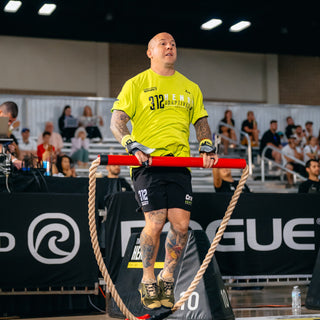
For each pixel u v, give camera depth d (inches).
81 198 240.8
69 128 573.3
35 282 233.1
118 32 615.2
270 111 655.8
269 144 641.0
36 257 233.9
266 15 617.3
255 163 644.1
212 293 205.8
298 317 220.8
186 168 156.1
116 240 242.4
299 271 261.3
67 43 733.9
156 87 158.9
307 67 835.4
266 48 681.6
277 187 611.8
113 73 754.8
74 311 245.6
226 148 633.0
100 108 592.1
